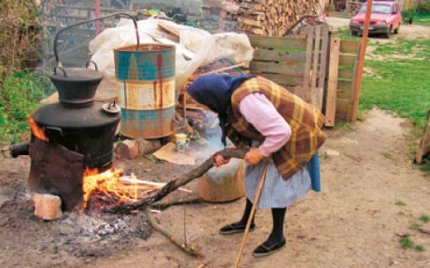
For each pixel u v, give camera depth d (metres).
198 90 3.16
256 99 3.01
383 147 6.07
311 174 3.48
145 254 3.52
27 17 7.67
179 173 4.98
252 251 3.62
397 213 4.30
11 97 6.57
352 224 4.09
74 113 3.67
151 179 4.81
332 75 6.72
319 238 3.85
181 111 6.29
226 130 3.34
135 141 5.35
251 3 10.40
